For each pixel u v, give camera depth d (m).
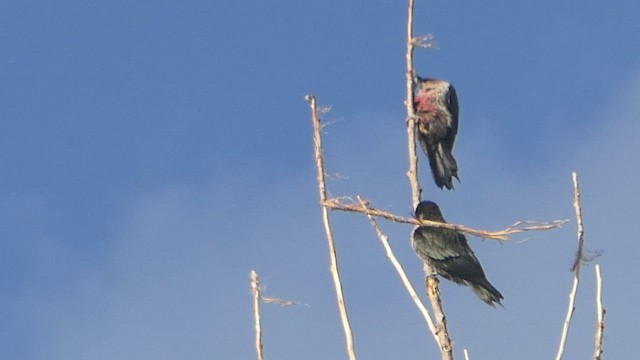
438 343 11.59
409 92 14.03
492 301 15.39
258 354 10.80
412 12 14.21
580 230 11.41
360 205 11.84
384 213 11.76
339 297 11.40
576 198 11.59
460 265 15.33
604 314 10.95
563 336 10.91
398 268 11.87
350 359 11.07
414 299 11.70
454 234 15.51
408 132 13.69
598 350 10.82
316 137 12.07
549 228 10.93
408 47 14.14
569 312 11.06
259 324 10.93
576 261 11.32
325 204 11.84
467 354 11.22
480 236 11.21
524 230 11.02
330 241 11.68
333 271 11.55
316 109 12.15
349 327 11.24
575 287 11.20
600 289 11.05
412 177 13.39
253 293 11.05
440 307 12.19
